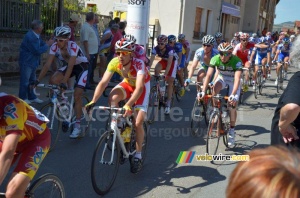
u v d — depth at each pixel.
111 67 4.20
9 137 2.22
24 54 7.07
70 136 5.45
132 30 9.22
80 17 12.41
